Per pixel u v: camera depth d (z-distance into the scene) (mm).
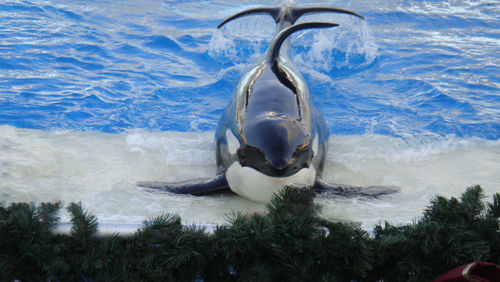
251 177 6352
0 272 3537
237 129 6742
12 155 8102
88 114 10672
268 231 3678
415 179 7848
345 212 6449
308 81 13180
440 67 14234
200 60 14844
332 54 15367
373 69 14203
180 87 12641
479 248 3668
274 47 8352
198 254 3678
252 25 18953
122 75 13156
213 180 7250
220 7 21703
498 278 3408
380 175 8031
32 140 8984
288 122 6504
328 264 3744
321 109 11484
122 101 11500
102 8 19734
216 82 13086
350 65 14516
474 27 18719
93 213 6254
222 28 18391
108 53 14805
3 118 10172
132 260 3664
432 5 21859
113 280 3615
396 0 22547
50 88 11852
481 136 10023
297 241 3689
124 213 6320
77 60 13977
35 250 3621
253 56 15352
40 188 7004
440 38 17266
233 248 3658
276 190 6184
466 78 13336
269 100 7000
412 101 11922
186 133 9984
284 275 3771
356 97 12211
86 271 3705
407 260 3762
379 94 12383
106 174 7770
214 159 8680
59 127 9906
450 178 7902
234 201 6945
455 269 3543
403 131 10227
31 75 12547
